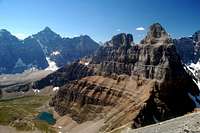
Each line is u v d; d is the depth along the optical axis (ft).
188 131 205.77
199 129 202.80
